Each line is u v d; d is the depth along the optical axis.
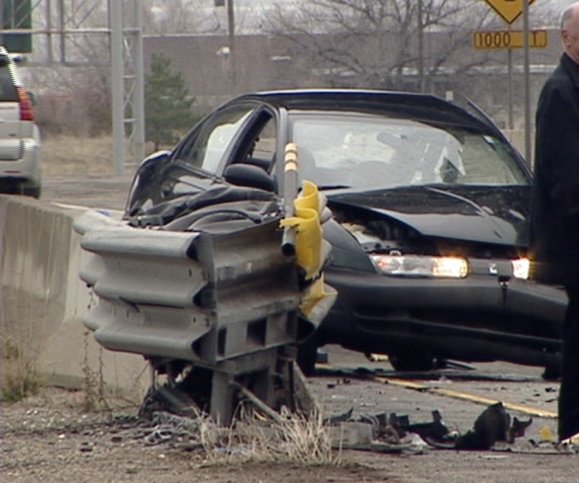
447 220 35.53
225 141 40.94
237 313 27.05
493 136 41.69
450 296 34.59
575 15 26.23
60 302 40.06
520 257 35.25
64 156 178.38
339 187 37.72
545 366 35.97
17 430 29.28
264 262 27.67
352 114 40.75
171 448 26.70
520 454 26.80
